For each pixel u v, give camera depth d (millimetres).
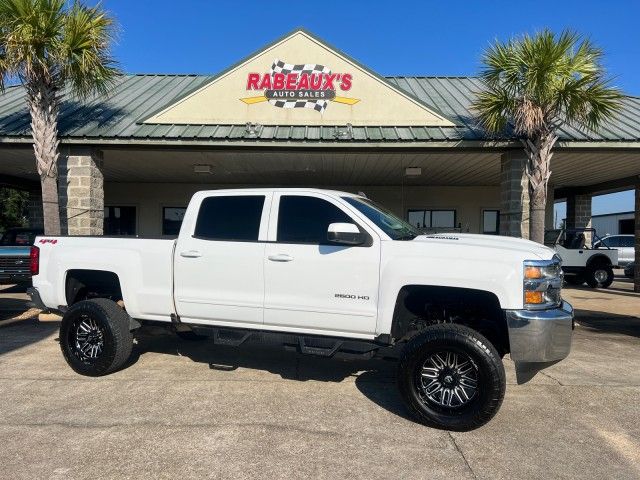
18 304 10969
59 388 5324
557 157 11875
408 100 11039
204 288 5371
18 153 11867
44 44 8781
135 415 4586
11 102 12750
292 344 5148
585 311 11000
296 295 4988
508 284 4254
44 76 9094
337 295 4836
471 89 14844
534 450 4004
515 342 4211
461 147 10453
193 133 10547
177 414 4621
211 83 11117
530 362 4309
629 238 24625
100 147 10742
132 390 5270
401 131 10742
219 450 3908
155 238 5719
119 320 5688
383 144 10398
